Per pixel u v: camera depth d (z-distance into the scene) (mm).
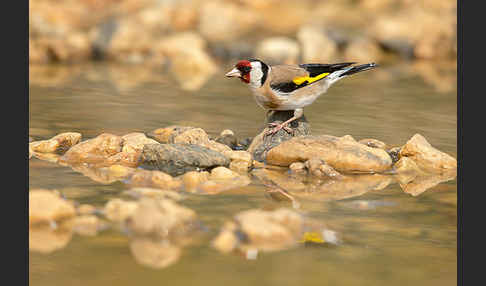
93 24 27156
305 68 13727
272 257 8414
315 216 9930
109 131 14641
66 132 14406
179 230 9047
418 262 8414
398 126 15852
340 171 12578
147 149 12484
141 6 28969
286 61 24969
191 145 12727
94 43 25109
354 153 12719
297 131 13836
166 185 11156
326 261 8352
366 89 20500
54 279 7641
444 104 18469
